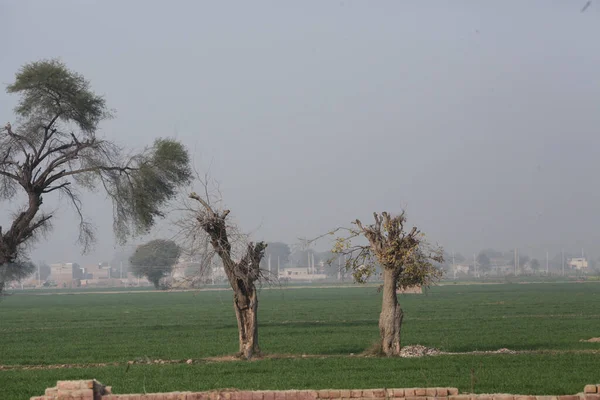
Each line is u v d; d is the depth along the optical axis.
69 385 21.11
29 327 76.50
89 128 59.84
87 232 60.69
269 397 21.55
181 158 60.84
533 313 84.50
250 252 41.31
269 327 66.94
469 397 21.39
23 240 54.00
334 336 56.59
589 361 37.53
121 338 58.56
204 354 44.91
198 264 40.94
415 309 95.06
